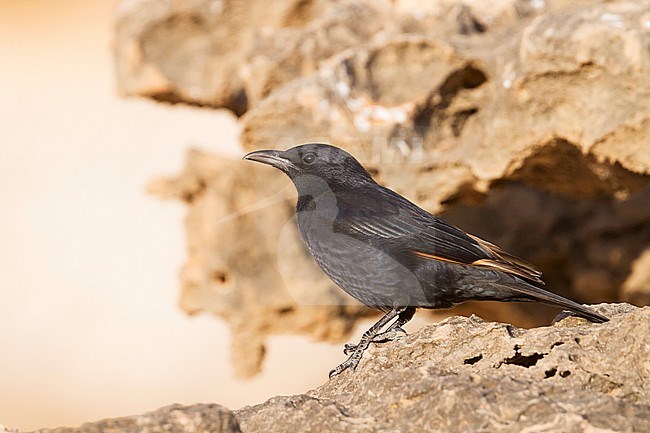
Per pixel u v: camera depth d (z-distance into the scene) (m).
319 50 13.71
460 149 12.24
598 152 11.26
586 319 8.65
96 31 33.59
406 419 6.90
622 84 10.95
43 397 20.39
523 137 11.65
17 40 33.03
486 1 13.48
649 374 7.45
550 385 7.08
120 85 15.71
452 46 12.24
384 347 8.30
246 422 7.35
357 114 12.24
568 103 11.33
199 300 15.23
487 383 7.00
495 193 15.04
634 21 10.98
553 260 15.26
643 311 7.71
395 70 12.47
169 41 15.30
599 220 15.04
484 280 8.87
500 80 11.77
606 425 6.51
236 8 15.09
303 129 12.35
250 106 14.45
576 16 11.24
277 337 21.05
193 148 15.42
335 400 7.45
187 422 6.60
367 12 14.00
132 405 20.23
